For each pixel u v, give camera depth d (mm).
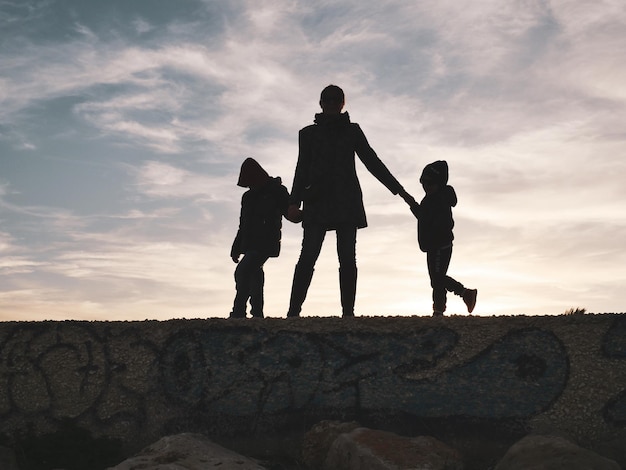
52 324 5953
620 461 4887
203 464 4715
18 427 5734
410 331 5426
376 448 4711
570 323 5242
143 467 4629
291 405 5406
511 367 5215
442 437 5164
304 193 6371
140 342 5770
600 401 5027
